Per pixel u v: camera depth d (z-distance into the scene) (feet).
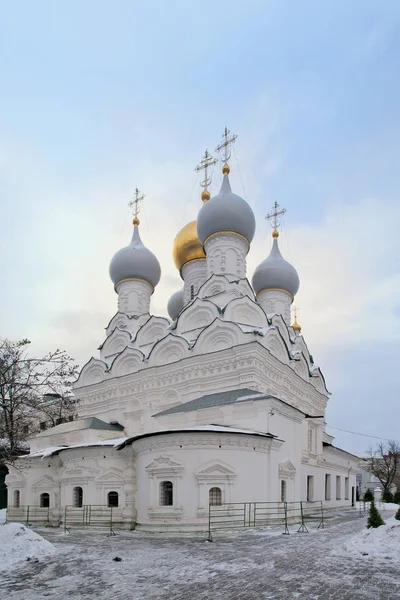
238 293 129.29
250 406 90.22
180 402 112.68
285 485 91.81
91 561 51.90
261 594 36.27
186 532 75.51
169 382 116.78
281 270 161.38
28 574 46.57
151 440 83.71
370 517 62.59
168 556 53.62
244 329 109.50
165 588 39.09
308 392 135.23
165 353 122.01
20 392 77.20
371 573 42.39
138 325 151.43
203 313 124.57
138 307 155.43
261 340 107.86
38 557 55.16
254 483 81.97
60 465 102.01
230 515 77.30
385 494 196.44
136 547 61.46
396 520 66.33
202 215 142.31
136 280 156.97
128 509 86.63
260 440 84.43
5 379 75.36
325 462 135.44
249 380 102.42
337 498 145.48
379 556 49.47
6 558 53.83
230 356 107.04
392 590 36.73
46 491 103.04
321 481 129.70
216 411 94.22
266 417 87.71
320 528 80.48
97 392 134.82
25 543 58.39
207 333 113.50
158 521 78.23
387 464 266.36
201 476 78.13
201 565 47.73
